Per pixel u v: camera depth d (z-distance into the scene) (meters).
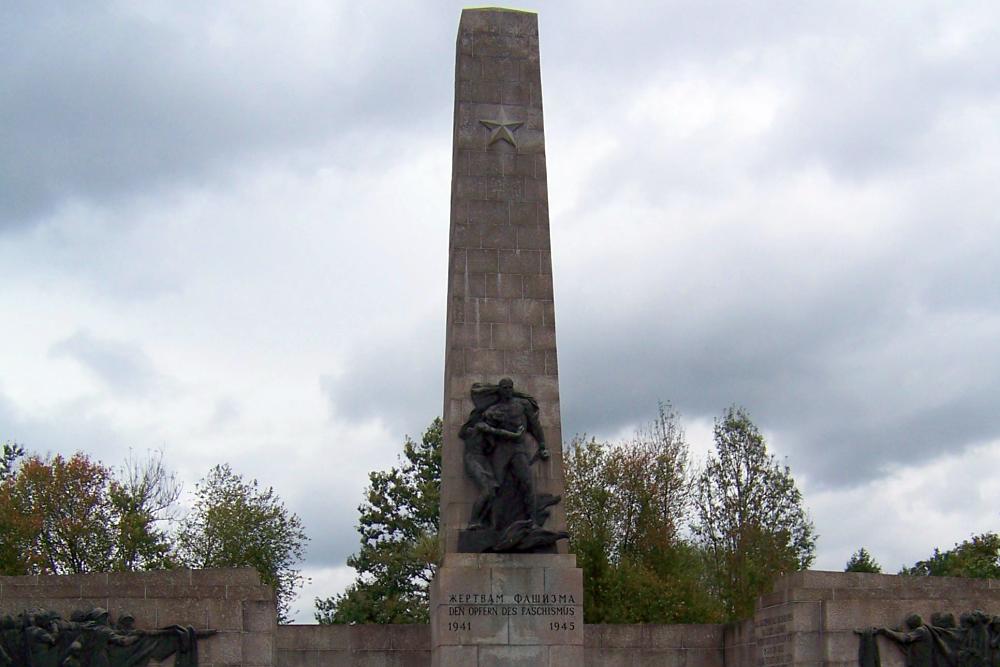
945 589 35.22
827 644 33.41
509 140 36.09
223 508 71.69
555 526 33.62
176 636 31.20
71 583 31.81
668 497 66.56
